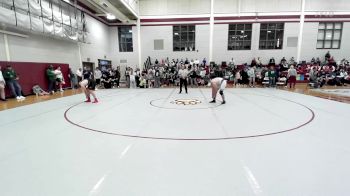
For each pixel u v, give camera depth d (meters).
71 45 13.27
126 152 3.28
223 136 3.99
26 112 6.22
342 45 16.89
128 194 2.21
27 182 2.46
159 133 4.20
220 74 7.75
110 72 15.36
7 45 8.77
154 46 18.27
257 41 17.33
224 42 17.55
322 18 16.58
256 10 17.00
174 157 3.09
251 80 14.74
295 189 2.27
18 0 8.78
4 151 3.35
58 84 11.79
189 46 17.97
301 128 4.50
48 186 2.37
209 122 5.00
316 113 5.98
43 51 10.89
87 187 2.35
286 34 16.98
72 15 13.06
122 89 13.25
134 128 4.55
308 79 15.52
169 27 17.91
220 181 2.44
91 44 15.47
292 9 16.70
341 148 3.39
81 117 5.58
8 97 8.98
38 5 9.91
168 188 2.31
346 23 16.59
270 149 3.36
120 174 2.62
